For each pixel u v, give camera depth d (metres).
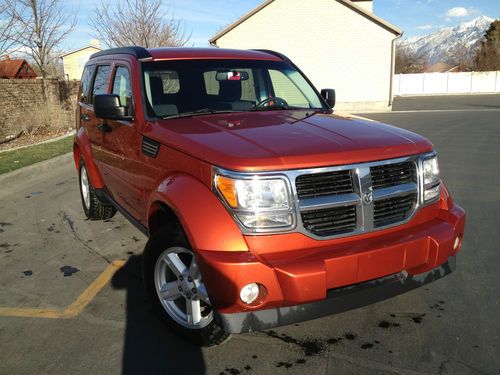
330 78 26.02
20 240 5.44
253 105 4.34
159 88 4.09
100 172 5.22
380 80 25.59
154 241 3.32
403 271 3.07
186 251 3.10
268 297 2.70
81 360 3.12
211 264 2.71
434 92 46.16
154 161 3.54
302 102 4.64
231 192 2.78
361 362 3.03
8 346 3.30
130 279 4.35
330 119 3.79
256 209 2.76
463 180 8.01
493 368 2.93
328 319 3.55
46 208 6.78
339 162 2.90
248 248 2.78
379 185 3.06
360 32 25.22
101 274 4.47
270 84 4.64
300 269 2.66
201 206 2.87
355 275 2.83
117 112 4.01
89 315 3.70
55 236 5.56
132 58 4.36
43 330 3.50
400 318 3.55
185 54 4.44
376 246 2.90
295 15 25.64
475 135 13.88
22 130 14.53
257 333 3.39
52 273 4.51
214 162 2.88
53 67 21.00
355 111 25.95
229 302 2.71
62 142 12.86
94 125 5.21
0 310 3.81
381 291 2.98
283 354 3.14
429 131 15.07
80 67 48.00
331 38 25.56
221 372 2.97
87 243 5.31
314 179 2.86
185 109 4.04
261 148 2.93
